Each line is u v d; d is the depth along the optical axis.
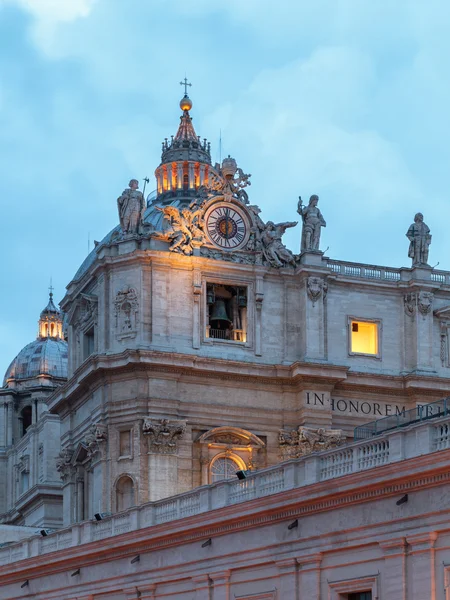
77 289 119.62
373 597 58.31
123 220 113.25
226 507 67.56
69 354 122.25
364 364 115.25
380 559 58.38
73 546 81.25
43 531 89.38
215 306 113.75
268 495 64.56
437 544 55.50
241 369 111.00
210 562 69.12
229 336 113.44
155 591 73.94
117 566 77.38
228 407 110.69
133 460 107.62
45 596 84.94
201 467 108.88
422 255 118.31
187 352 110.19
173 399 109.00
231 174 115.38
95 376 110.88
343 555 60.56
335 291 115.81
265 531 65.38
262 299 113.50
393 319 117.44
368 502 58.94
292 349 113.75
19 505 159.75
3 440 189.88
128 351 108.00
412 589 56.34
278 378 112.19
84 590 80.44
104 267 112.06
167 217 113.19
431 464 55.00
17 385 193.88
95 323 114.50
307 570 62.31
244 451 110.75
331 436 111.44
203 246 112.94
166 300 110.69
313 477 63.31
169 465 107.69
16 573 88.00
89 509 114.38
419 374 115.25
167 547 72.75
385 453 59.31
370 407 114.75
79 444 115.56
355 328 116.31
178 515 74.25
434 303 118.31
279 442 111.69
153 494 106.69
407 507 56.78
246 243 114.50
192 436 109.50
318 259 114.56
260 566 65.69
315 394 112.25
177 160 138.25
